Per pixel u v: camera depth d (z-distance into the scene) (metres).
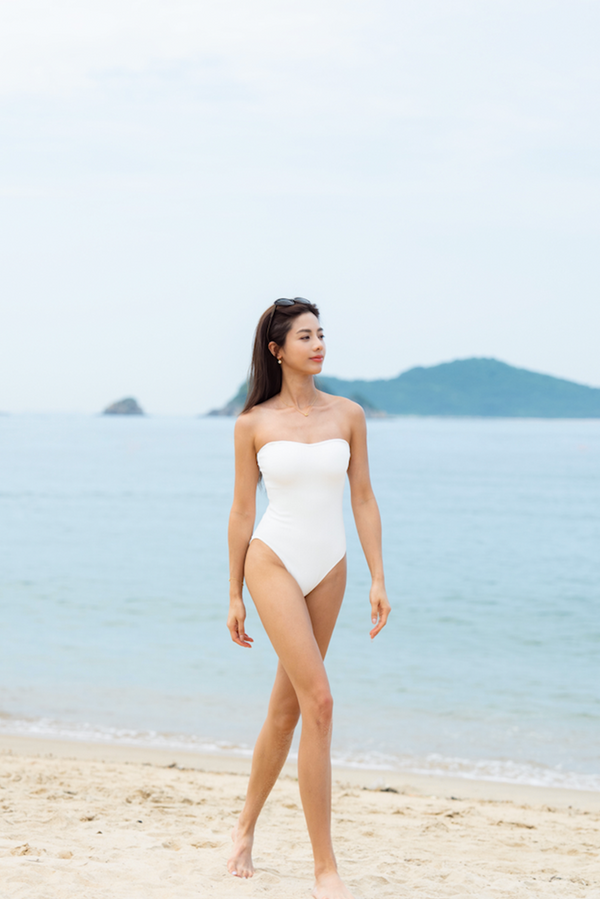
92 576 19.25
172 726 8.52
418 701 9.70
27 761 6.61
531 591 17.88
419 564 21.91
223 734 8.28
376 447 108.75
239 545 3.34
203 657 11.73
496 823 5.39
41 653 11.84
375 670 11.22
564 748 8.00
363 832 4.90
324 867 3.10
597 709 9.42
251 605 15.92
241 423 3.34
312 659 3.08
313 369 3.29
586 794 6.61
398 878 3.48
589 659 11.91
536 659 11.95
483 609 15.89
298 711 3.29
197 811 5.11
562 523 31.86
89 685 10.12
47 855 3.54
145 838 4.03
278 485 3.24
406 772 7.18
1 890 2.96
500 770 7.33
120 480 53.25
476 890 3.39
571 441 131.50
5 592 17.12
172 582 18.52
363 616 15.16
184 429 183.00
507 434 172.75
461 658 11.99
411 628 14.15
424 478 57.00
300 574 3.20
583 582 19.00
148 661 11.44
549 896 3.41
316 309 3.38
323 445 3.27
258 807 3.42
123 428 193.00
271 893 3.10
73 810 4.84
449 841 4.79
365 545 3.38
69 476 56.44
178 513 34.62
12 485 48.91
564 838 5.01
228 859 3.40
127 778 6.12
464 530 29.78
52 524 30.48
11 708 9.02
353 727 8.63
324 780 3.08
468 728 8.66
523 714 9.21
